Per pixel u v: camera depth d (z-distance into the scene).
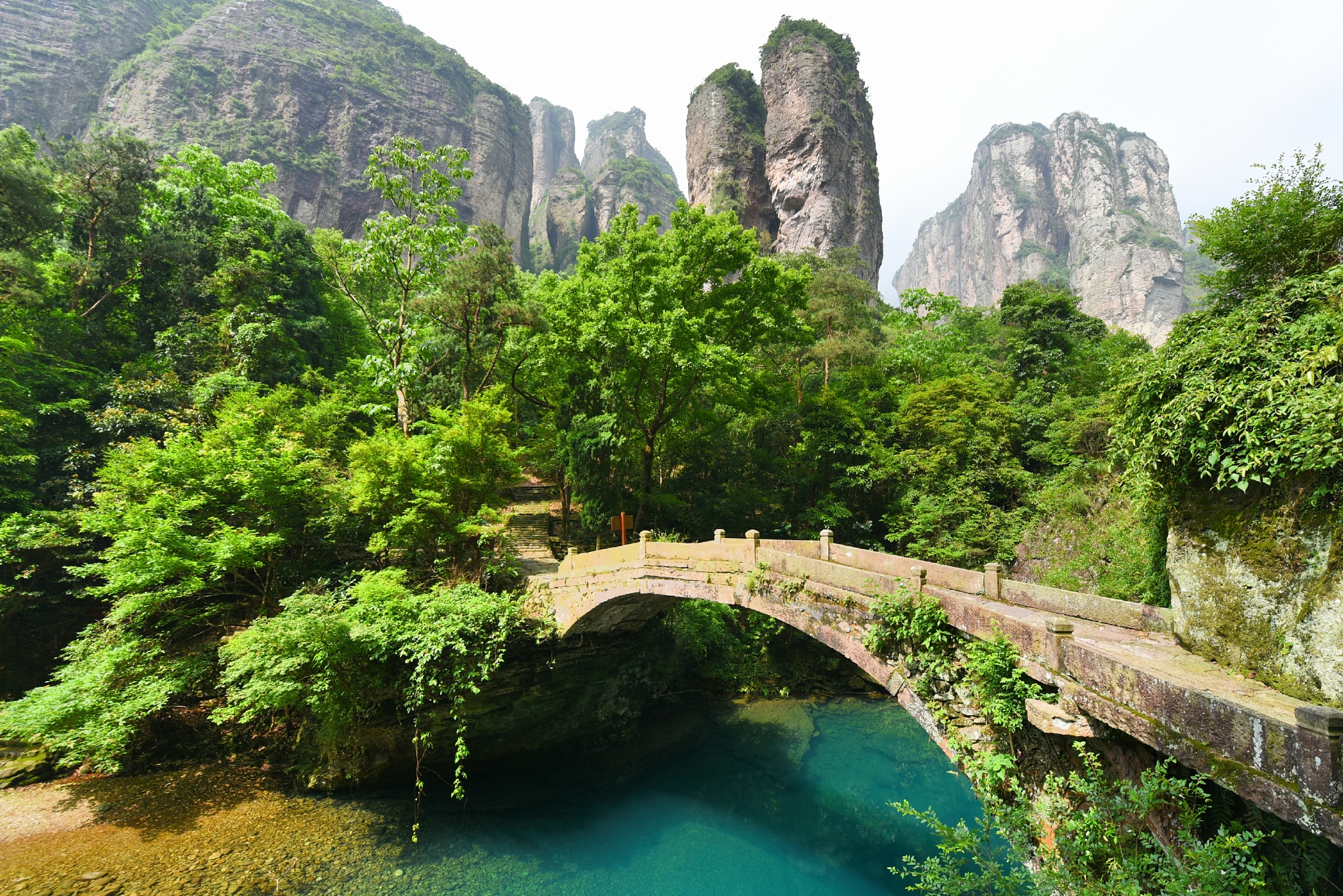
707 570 13.62
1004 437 27.34
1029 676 7.35
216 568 15.79
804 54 81.31
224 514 17.27
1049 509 23.09
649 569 14.85
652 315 21.78
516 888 12.28
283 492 17.12
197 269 27.44
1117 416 8.64
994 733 8.02
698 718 21.08
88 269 24.23
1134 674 5.79
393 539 17.48
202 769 15.33
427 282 25.20
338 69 83.69
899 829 14.78
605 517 22.69
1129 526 17.22
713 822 15.05
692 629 22.17
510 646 16.47
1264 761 4.54
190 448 16.30
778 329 24.64
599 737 18.80
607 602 15.86
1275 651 5.81
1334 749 4.07
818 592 10.95
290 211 71.88
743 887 12.59
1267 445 5.90
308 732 15.24
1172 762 5.87
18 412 18.95
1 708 13.41
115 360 24.72
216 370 24.94
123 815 13.45
